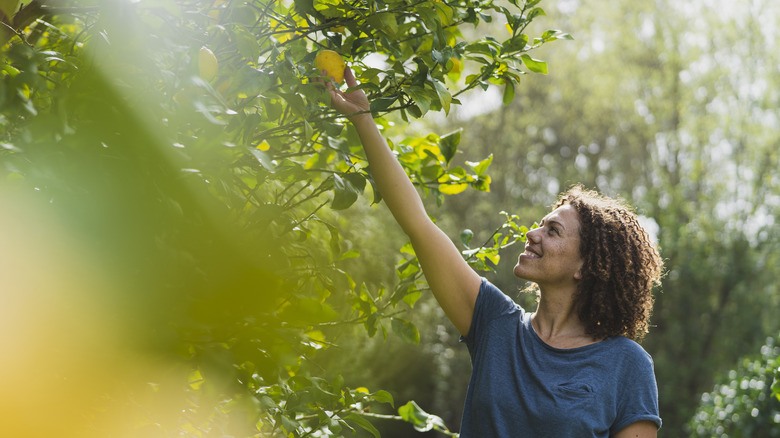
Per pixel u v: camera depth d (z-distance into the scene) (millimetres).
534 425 1576
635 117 15312
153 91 1169
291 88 1389
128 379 1062
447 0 1639
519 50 1681
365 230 6043
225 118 1303
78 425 1039
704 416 7047
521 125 16062
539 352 1665
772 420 5695
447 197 15641
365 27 1523
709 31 14594
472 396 1691
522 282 13383
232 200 1378
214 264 1144
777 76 13961
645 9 15039
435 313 12719
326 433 1771
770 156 13742
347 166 1702
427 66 1497
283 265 1473
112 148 1043
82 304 1002
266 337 1165
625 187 16859
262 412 1548
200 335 1122
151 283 1041
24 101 1030
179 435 1405
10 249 963
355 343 6277
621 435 1608
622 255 1712
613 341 1685
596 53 15805
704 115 14609
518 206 15977
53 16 1481
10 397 979
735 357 12672
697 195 14570
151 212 1035
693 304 12984
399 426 12000
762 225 13422
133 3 1105
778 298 12906
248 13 1422
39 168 974
